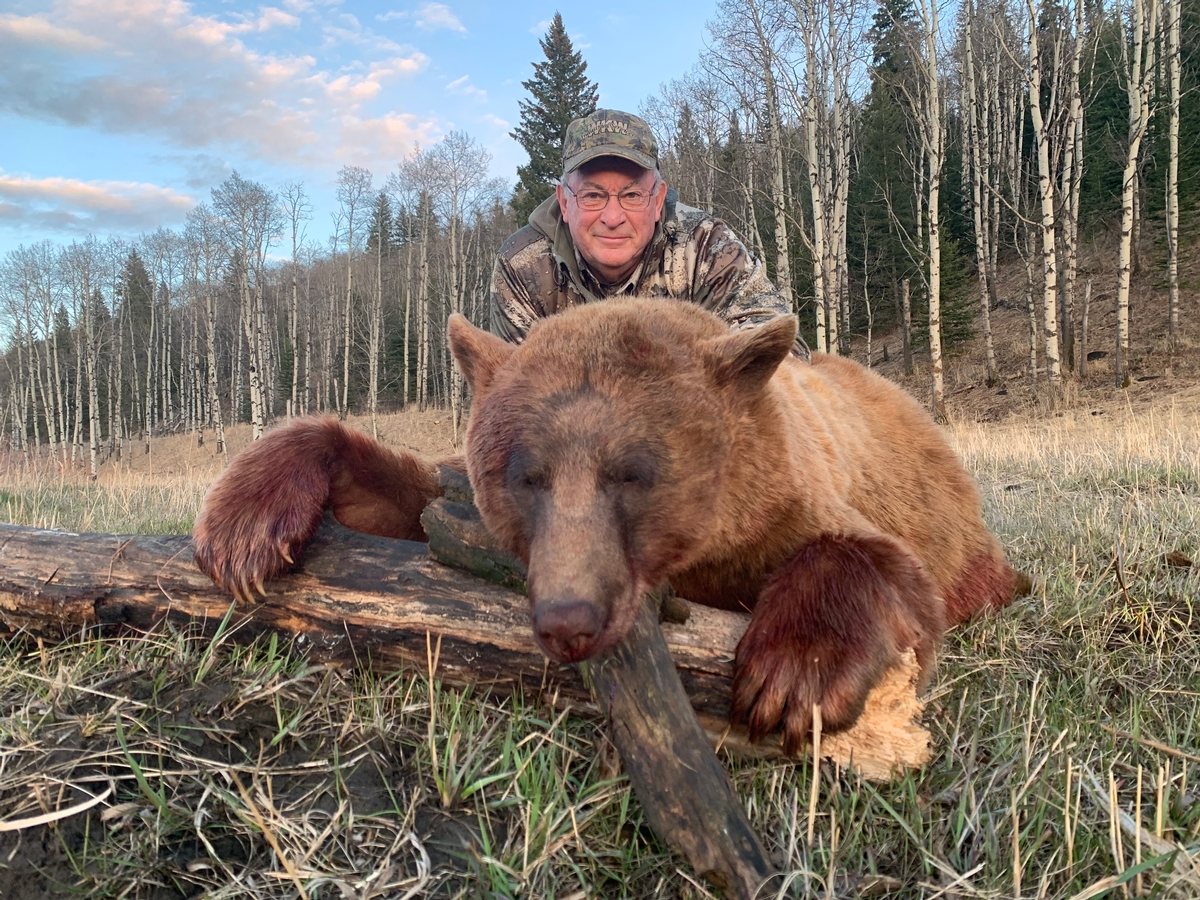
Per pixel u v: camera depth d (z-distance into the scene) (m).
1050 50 10.05
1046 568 1.33
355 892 0.53
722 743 0.71
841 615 0.68
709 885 0.55
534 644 0.72
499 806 0.61
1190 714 0.84
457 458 1.02
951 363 10.06
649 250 1.39
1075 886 0.57
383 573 0.77
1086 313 7.93
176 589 0.79
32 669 0.76
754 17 7.36
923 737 0.68
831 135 9.01
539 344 0.80
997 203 10.92
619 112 1.30
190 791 0.60
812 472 0.86
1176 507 1.62
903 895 0.57
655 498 0.71
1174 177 7.55
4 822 0.53
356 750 0.66
